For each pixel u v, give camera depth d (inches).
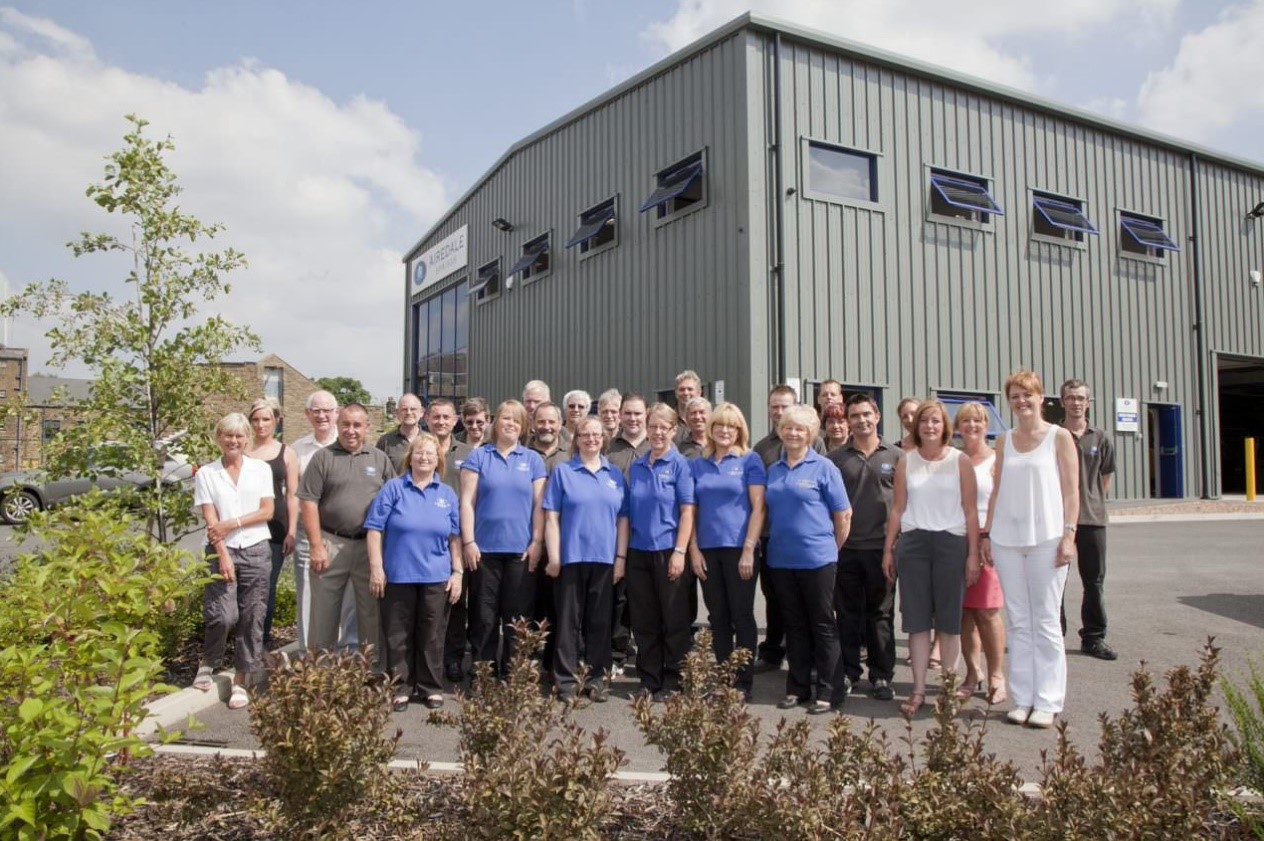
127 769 141.2
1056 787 112.0
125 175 262.4
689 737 127.6
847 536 219.1
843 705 214.4
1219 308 788.6
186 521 270.4
